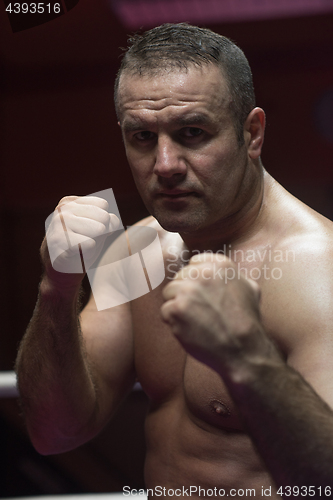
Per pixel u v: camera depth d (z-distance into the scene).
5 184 3.92
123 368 1.34
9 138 3.86
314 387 0.86
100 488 2.39
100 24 2.98
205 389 1.10
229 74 1.07
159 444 1.20
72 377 1.19
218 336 0.67
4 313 4.69
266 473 1.06
